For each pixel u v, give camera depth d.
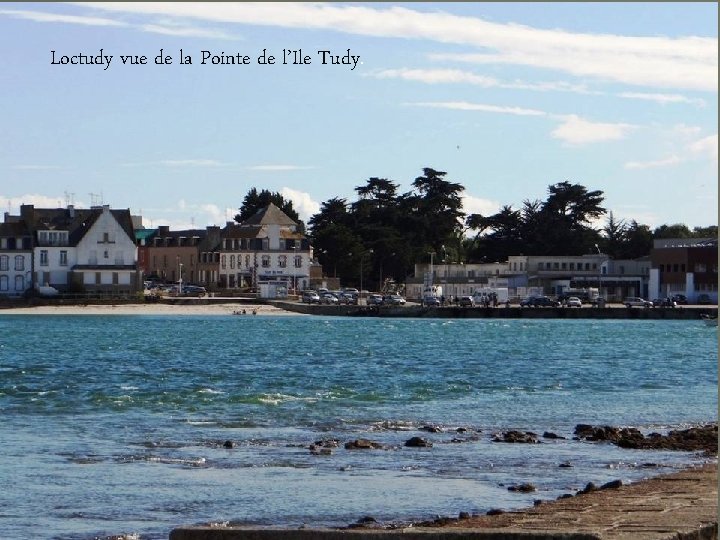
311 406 66.56
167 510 36.94
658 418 62.78
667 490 35.50
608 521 28.12
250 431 55.34
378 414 62.97
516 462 46.38
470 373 94.38
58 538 33.00
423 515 36.03
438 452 48.75
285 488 40.50
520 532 24.03
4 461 45.69
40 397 70.81
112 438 52.59
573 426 58.75
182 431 55.22
